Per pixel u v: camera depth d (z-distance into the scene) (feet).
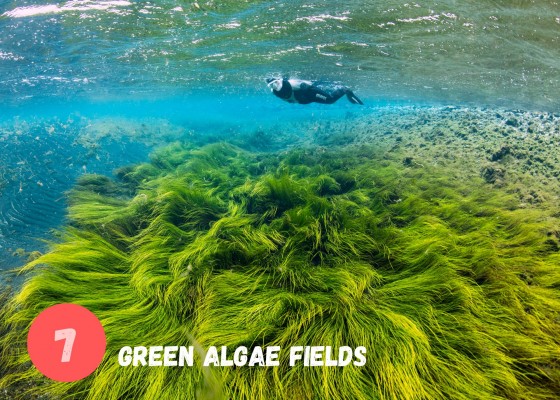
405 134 30.27
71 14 24.81
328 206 17.31
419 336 9.53
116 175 26.55
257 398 8.82
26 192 22.15
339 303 11.05
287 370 9.47
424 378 9.01
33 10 23.94
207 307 11.14
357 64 36.17
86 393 9.50
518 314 10.57
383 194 19.24
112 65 36.99
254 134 42.24
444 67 33.58
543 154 20.97
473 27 25.21
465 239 13.94
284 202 19.39
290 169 25.14
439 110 40.16
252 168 27.09
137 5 23.73
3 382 9.94
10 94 47.70
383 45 29.76
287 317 10.84
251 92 62.54
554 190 17.35
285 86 25.35
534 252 13.39
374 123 38.60
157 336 10.25
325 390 8.75
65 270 12.50
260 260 13.82
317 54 33.32
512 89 36.22
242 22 26.17
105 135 37.76
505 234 14.52
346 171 24.12
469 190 19.08
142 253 14.07
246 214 18.45
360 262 13.26
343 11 24.30
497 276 11.89
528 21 23.75
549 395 8.55
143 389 9.21
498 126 27.17
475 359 9.32
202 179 23.53
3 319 11.80
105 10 24.17
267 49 32.19
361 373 9.05
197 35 28.63
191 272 12.75
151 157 30.53
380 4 23.39
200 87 55.57
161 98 69.62
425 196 18.81
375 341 9.78
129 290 12.35
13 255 16.03
